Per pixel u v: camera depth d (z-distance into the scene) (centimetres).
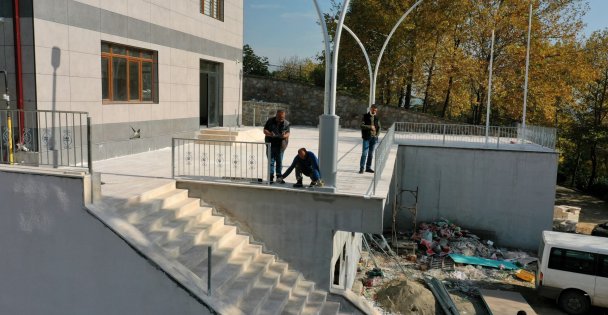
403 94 3697
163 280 655
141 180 913
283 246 882
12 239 721
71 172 702
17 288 731
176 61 1469
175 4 1442
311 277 877
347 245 1192
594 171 3381
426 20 2950
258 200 884
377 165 959
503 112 3278
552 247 1289
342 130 2770
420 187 1902
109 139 1174
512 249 1817
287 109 2803
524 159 1794
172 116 1469
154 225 741
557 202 2830
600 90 3416
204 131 1652
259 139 1744
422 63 3177
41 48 923
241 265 768
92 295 695
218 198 903
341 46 3309
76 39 1023
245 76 3172
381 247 1596
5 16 902
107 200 743
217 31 1755
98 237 679
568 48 2847
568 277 1264
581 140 3341
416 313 1211
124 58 1229
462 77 2966
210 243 781
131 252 666
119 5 1169
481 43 3012
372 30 3019
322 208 854
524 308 1250
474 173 1848
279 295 766
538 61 2795
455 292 1376
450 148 1856
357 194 840
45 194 695
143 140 1323
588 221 2345
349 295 879
